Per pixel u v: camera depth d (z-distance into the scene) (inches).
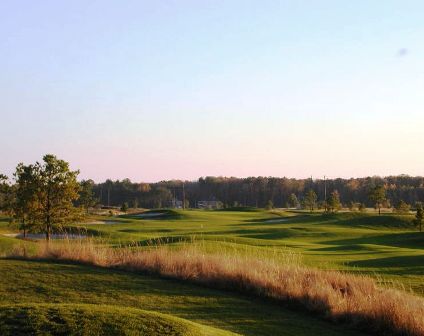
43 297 537.3
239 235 1875.0
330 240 1834.4
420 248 1604.3
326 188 6343.5
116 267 698.2
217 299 570.6
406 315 485.4
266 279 607.8
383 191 3316.9
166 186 7007.9
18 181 1347.2
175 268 669.3
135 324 358.6
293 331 474.3
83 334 338.0
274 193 6427.2
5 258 740.7
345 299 539.8
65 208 1373.0
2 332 337.4
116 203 5969.5
